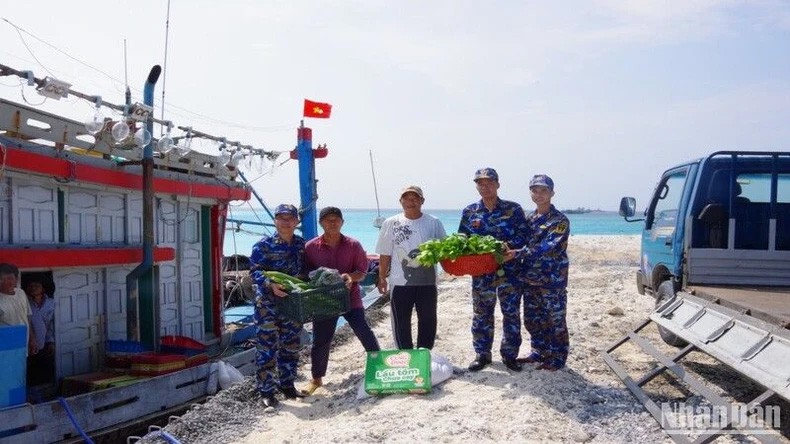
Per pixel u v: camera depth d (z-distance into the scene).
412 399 7.09
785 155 8.44
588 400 6.84
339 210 7.81
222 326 12.48
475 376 7.58
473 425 6.18
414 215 7.92
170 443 6.91
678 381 7.68
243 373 10.26
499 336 10.84
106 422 7.77
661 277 9.96
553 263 7.31
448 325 12.51
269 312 7.80
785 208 8.88
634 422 6.30
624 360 8.66
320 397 8.03
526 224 7.47
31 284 8.30
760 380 5.20
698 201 8.72
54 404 7.25
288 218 7.69
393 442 6.04
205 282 12.39
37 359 8.78
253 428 7.14
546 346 7.71
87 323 9.27
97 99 8.44
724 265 8.32
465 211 7.70
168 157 10.73
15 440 6.87
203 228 12.42
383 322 14.37
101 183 9.12
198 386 9.10
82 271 9.20
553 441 5.85
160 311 10.59
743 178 9.00
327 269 7.45
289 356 8.02
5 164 7.52
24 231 8.26
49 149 8.46
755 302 6.68
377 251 8.09
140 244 10.41
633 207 10.81
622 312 12.55
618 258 27.92
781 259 8.17
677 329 7.27
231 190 12.45
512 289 7.56
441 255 7.03
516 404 6.59
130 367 8.90
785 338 5.36
